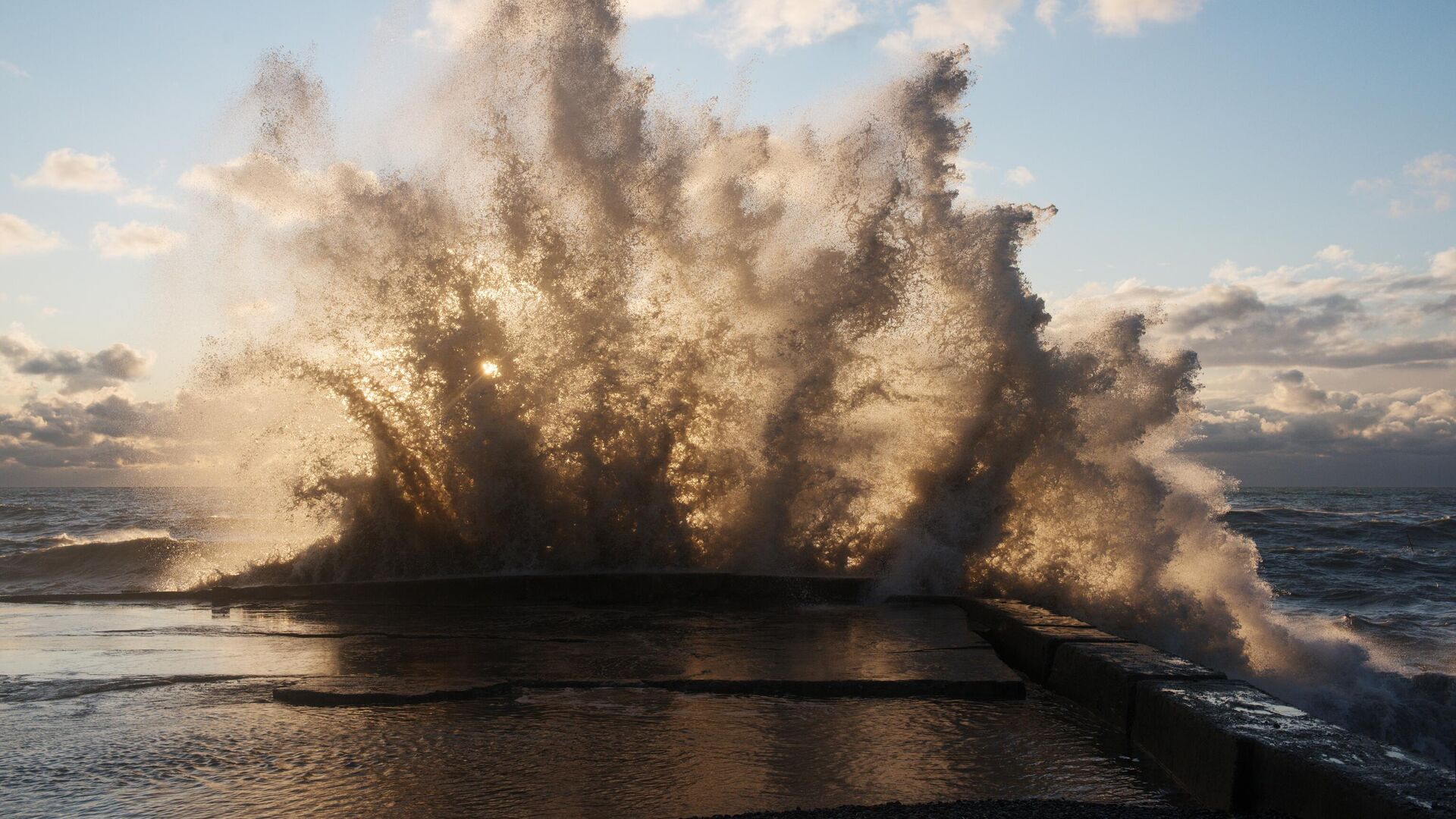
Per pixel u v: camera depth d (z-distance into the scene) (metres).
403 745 3.43
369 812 2.79
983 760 3.41
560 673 4.52
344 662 4.78
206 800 2.88
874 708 4.06
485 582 7.38
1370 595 12.88
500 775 3.12
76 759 3.25
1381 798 2.46
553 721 3.76
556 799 2.91
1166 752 3.46
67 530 24.70
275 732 3.57
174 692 4.18
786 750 3.44
